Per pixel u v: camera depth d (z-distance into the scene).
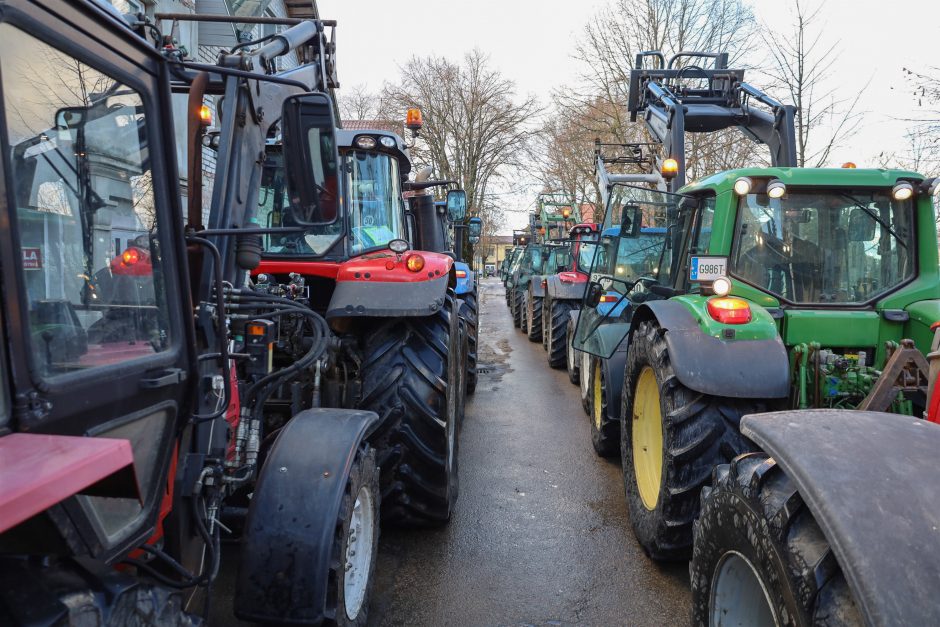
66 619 1.16
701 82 8.43
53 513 1.21
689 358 3.10
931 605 1.31
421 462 3.45
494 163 32.91
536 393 7.78
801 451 1.66
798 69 11.09
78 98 1.44
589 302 5.44
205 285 2.11
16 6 1.25
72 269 1.41
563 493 4.46
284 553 2.07
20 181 1.28
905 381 2.70
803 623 1.51
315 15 16.39
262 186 3.79
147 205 1.69
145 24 1.70
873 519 1.45
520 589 3.20
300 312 2.45
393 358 3.50
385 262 3.55
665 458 3.18
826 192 3.55
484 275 51.62
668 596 3.14
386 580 3.28
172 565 1.80
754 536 1.76
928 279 3.42
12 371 1.22
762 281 3.53
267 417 3.56
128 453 1.19
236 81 2.39
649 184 9.12
